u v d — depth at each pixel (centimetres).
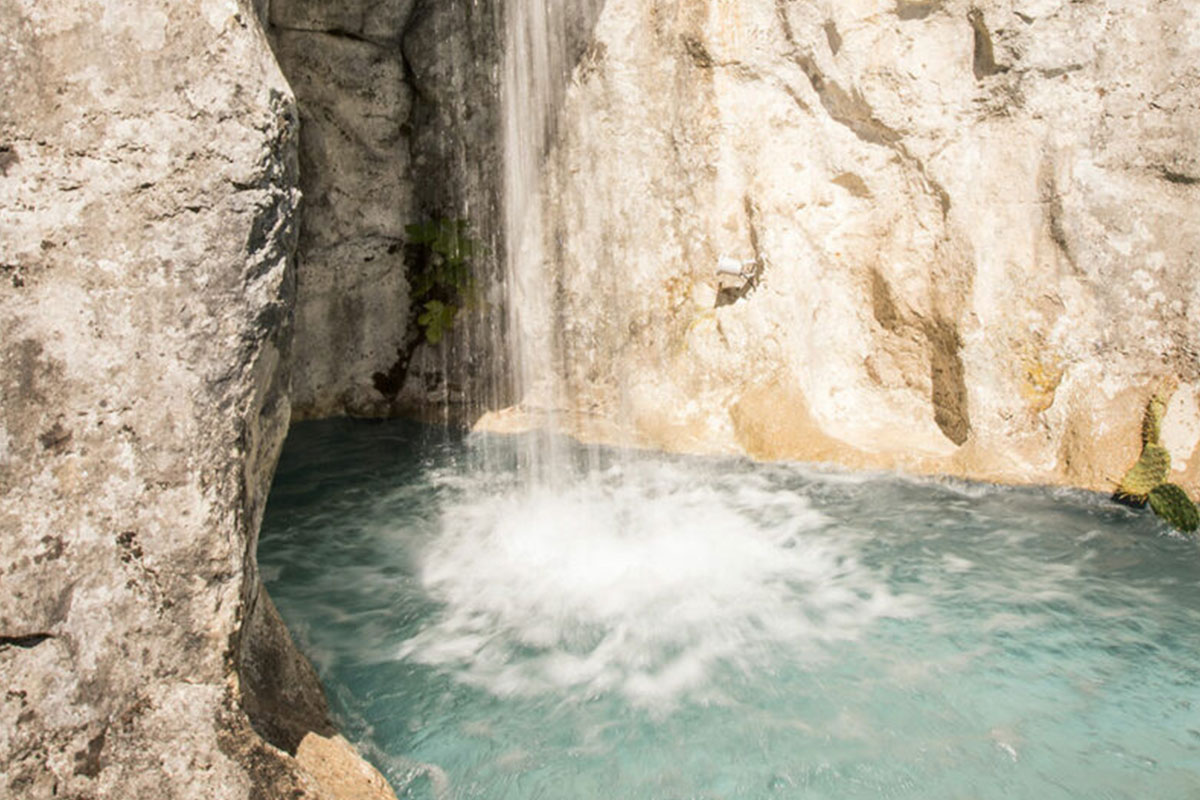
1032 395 589
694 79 648
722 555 517
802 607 461
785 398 648
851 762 344
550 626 451
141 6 263
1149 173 554
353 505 602
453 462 672
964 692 386
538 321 722
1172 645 416
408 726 372
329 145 705
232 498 274
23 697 249
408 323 770
